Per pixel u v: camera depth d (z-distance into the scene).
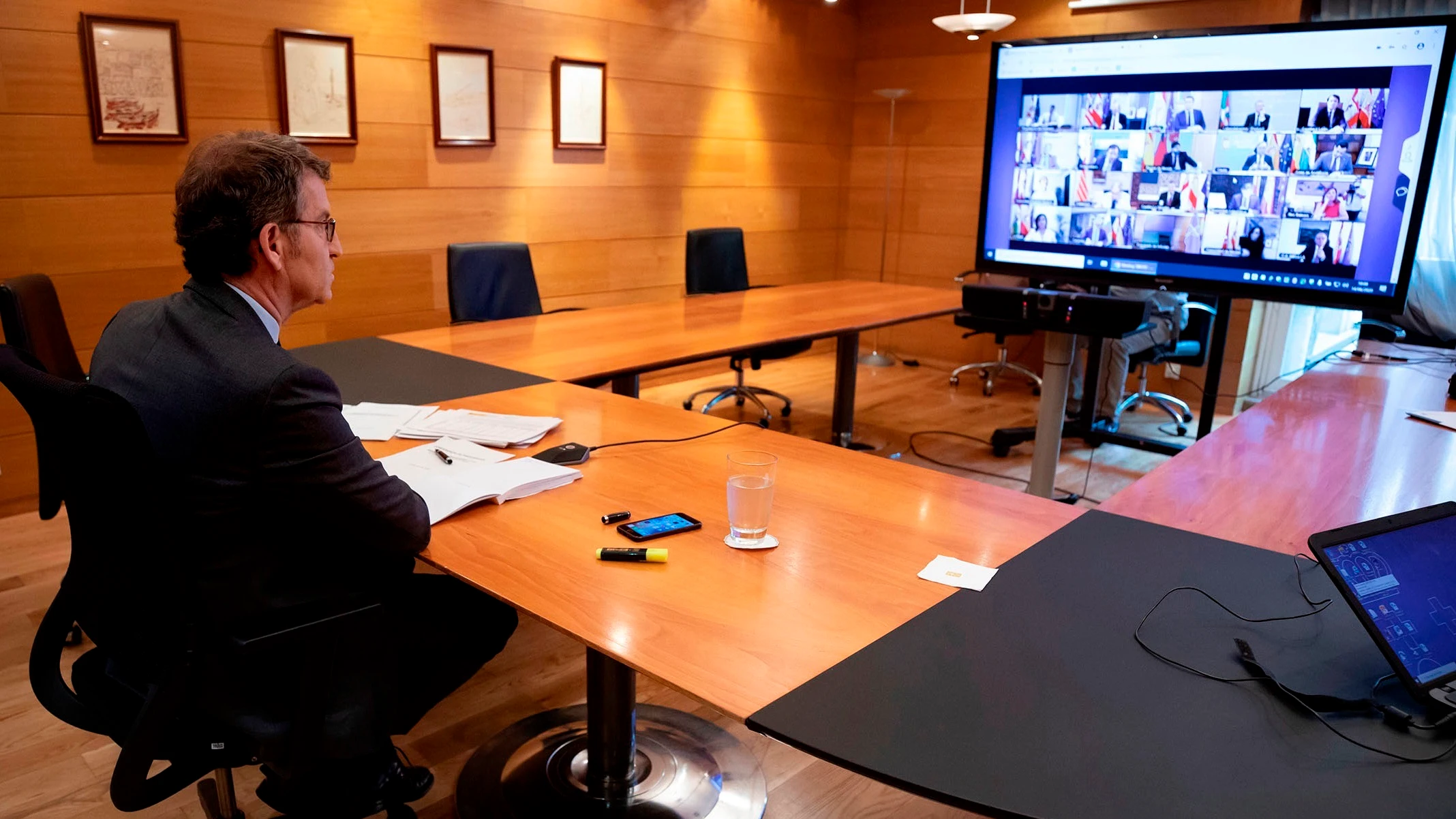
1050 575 1.41
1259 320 5.42
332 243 1.50
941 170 6.36
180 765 1.40
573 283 5.27
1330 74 2.84
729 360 6.29
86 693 1.49
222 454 1.27
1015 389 5.94
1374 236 2.85
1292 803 0.91
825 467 1.91
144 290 3.70
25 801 1.98
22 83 3.29
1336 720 1.06
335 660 1.35
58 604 1.46
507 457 1.89
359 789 1.54
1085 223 3.42
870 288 4.66
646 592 1.33
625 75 5.25
